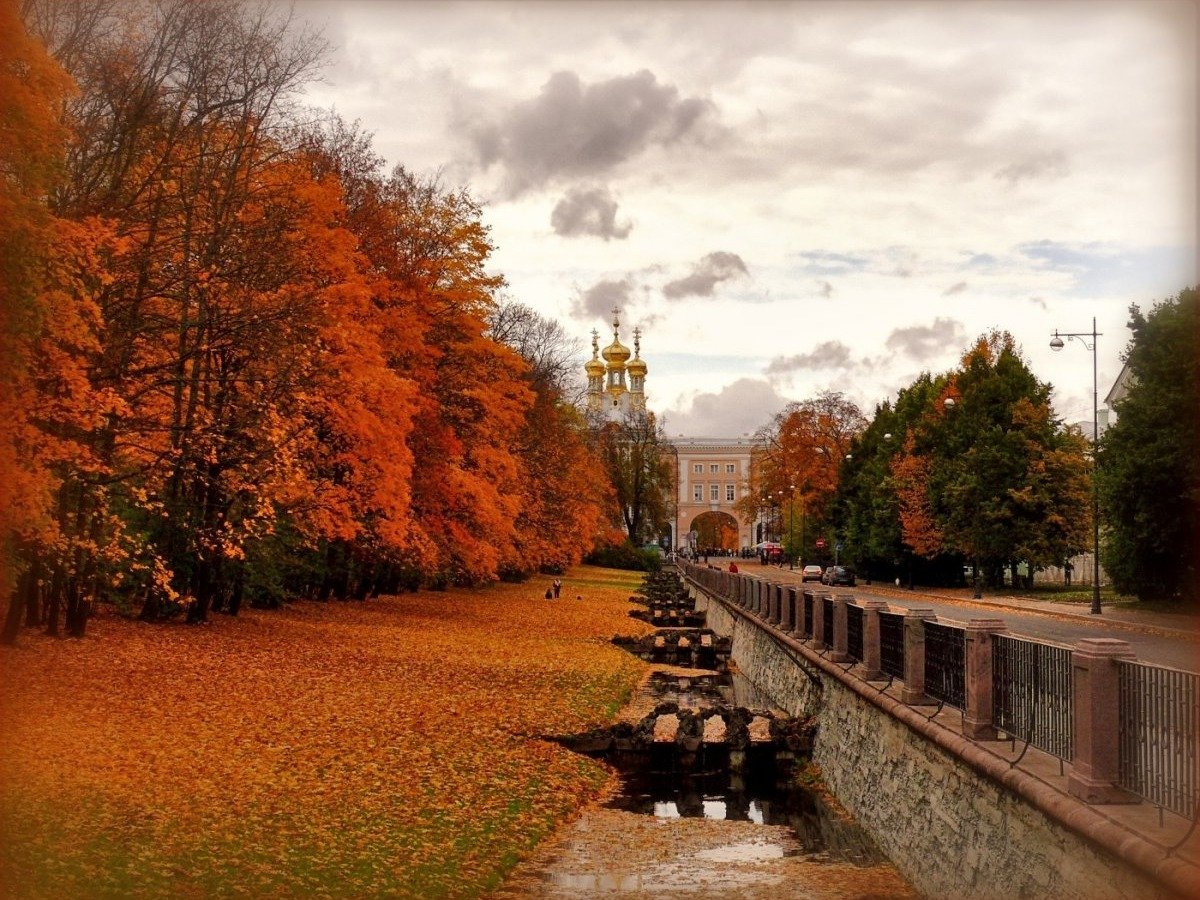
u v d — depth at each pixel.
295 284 26.84
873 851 15.51
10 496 17.33
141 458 24.73
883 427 85.44
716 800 18.81
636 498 112.19
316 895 11.27
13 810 12.33
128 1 24.02
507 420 40.06
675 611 63.09
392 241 35.69
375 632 34.84
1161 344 43.03
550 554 63.19
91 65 23.30
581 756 20.92
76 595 24.84
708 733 23.56
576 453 68.75
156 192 24.59
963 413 65.44
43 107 16.06
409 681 25.52
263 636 30.11
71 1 22.89
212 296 24.70
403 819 14.55
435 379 36.72
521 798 16.89
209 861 11.70
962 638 13.34
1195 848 7.66
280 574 35.78
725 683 34.97
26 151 16.19
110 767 14.82
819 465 100.31
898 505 69.25
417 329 34.66
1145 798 8.73
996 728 11.95
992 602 52.94
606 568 111.19
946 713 14.01
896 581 77.44
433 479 37.59
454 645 33.94
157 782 14.38
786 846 15.79
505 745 20.25
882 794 15.88
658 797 18.83
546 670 30.56
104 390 19.52
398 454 29.70
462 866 13.14
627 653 39.84
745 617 38.59
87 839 11.73
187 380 24.58
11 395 17.09
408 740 19.17
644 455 113.00
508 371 40.03
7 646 22.66
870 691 16.73
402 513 30.97
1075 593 57.12
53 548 20.97
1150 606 45.38
